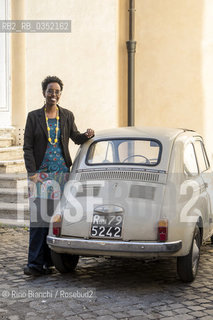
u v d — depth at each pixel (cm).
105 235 471
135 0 1034
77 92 1045
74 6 1041
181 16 1020
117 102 1012
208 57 1010
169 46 1025
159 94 1033
